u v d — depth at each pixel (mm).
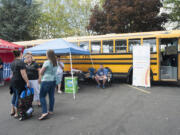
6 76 10703
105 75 8148
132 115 4164
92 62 8922
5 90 7871
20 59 4012
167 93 6691
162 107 4801
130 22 15102
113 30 15062
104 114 4277
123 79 10953
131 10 13688
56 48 6719
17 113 4129
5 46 8383
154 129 3311
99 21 17156
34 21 22766
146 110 4551
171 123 3598
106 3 16219
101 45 9227
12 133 3248
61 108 4852
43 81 3887
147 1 13750
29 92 4027
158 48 8039
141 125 3523
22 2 21766
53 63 3947
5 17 20797
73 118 4020
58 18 25500
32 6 22062
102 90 7547
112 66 8945
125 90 7422
